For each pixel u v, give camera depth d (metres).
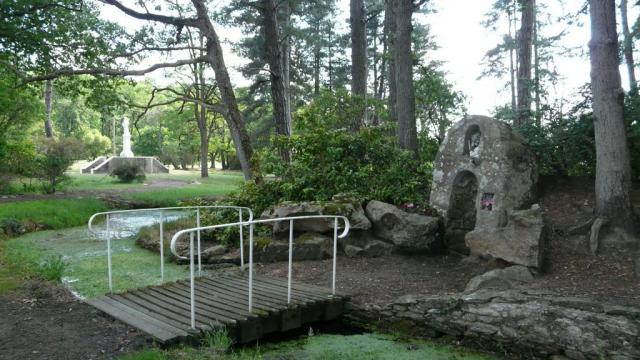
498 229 6.68
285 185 9.98
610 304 4.56
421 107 16.66
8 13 14.77
